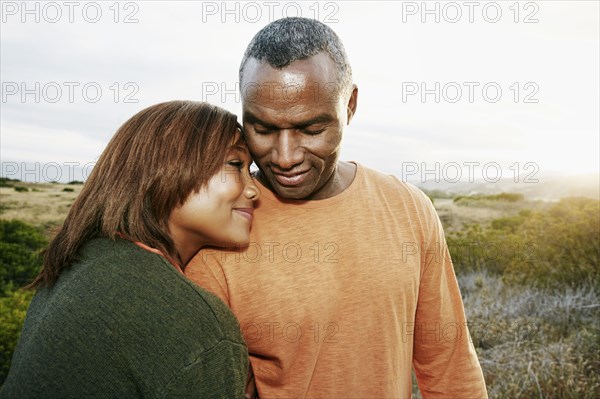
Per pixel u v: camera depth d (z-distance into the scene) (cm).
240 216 128
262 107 114
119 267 107
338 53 123
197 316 106
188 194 120
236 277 133
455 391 161
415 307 149
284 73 112
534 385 383
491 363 422
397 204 147
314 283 134
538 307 513
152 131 119
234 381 111
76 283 106
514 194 1135
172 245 119
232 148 127
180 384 100
